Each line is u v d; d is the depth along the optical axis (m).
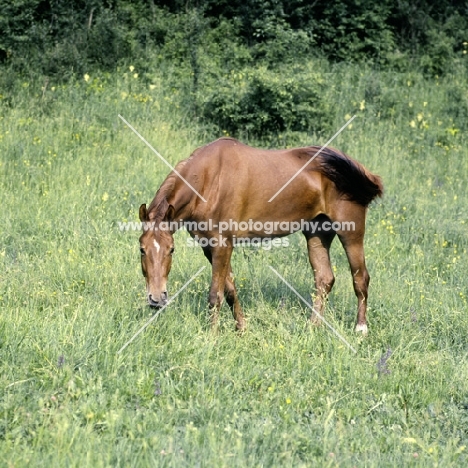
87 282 8.34
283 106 14.18
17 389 5.93
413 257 10.10
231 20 19.03
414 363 7.05
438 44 18.81
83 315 7.34
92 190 11.40
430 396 6.48
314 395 6.41
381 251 10.28
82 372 6.27
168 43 17.59
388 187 12.81
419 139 15.11
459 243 10.89
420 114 15.47
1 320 6.80
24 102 14.52
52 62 16.12
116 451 5.15
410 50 19.38
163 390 6.20
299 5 19.19
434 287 9.16
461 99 16.50
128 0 19.00
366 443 5.68
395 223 11.45
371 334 7.88
